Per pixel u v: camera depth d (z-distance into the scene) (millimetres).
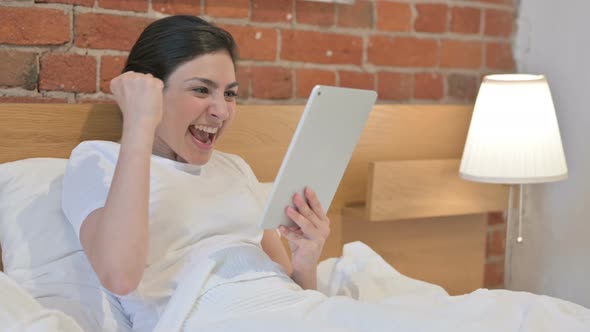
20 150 1668
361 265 1677
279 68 2164
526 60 2627
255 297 1309
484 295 1288
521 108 2094
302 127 1274
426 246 2303
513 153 2094
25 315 1154
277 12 2143
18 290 1241
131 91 1320
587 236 2400
